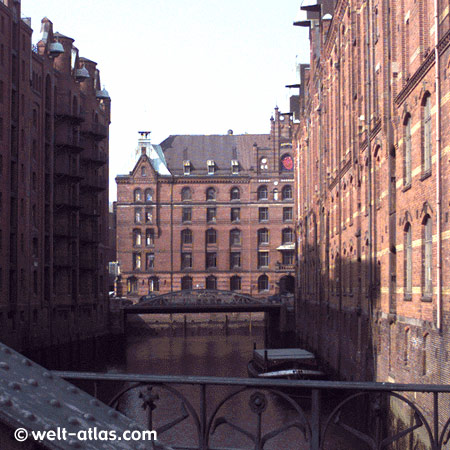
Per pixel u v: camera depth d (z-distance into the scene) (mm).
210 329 94000
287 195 104500
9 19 55438
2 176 54188
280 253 103562
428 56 22656
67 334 69875
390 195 29125
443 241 21406
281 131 105250
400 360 26969
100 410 3535
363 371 34062
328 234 50656
